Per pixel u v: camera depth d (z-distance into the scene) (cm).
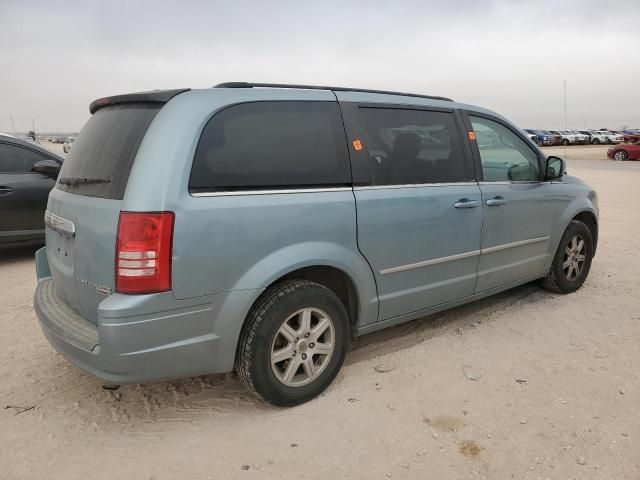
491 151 427
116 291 265
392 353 390
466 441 281
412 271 367
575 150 4519
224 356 291
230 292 285
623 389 333
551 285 509
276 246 297
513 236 439
